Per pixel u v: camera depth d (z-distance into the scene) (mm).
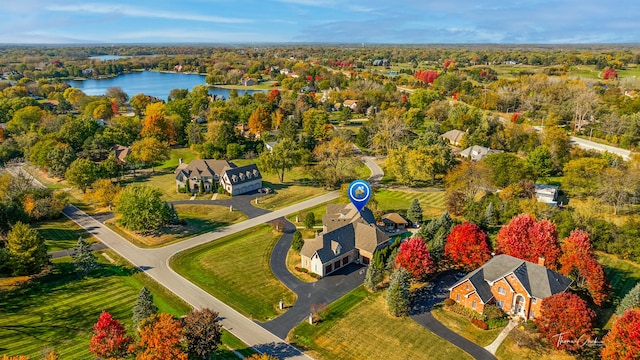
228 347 52719
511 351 52156
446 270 71562
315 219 95000
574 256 61281
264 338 54688
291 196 111562
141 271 71812
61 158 123062
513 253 66125
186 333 45812
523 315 57938
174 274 70938
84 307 61094
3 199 89750
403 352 52125
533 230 66938
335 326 57250
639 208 94000
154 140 134125
